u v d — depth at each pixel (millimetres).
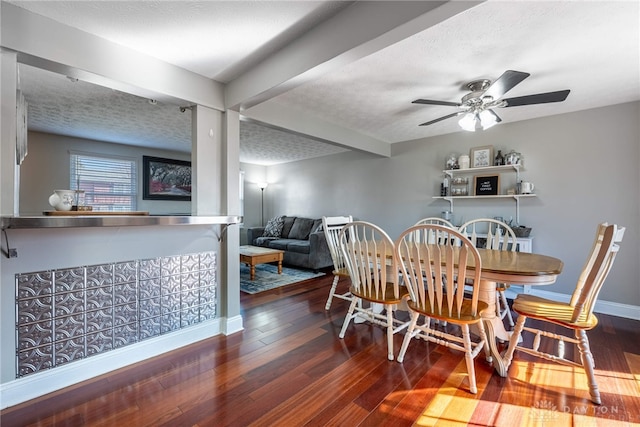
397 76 2475
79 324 1866
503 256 2320
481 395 1729
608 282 3158
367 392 1756
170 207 5562
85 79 1937
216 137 2564
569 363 1793
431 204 4523
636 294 3016
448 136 4340
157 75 2148
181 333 2340
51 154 4328
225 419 1536
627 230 3062
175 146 5152
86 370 1884
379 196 5164
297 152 5742
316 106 3219
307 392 1756
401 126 3986
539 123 3584
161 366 2039
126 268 2059
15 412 1584
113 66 1934
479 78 2502
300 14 1690
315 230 5613
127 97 2900
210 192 2523
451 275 1812
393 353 2193
